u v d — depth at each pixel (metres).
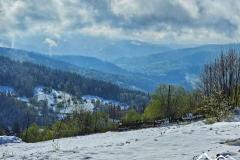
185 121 66.94
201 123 48.94
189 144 19.94
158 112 89.75
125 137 39.16
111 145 23.89
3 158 21.69
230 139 19.88
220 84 73.00
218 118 46.88
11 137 69.75
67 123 100.19
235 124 31.33
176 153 17.17
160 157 16.44
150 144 21.20
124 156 17.75
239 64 73.00
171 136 23.72
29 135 96.00
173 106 89.25
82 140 45.59
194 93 86.81
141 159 16.42
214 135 22.72
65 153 20.58
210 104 49.00
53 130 95.69
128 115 93.31
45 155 20.44
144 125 73.69
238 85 71.25
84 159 17.69
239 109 52.47
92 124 97.69
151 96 92.56
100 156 18.27
